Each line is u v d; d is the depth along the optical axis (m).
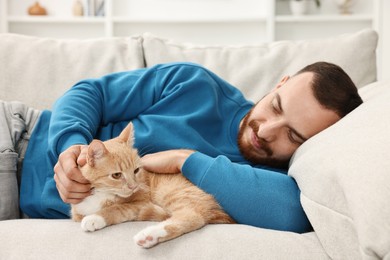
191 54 1.73
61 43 1.70
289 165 1.24
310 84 1.25
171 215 1.04
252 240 0.88
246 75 1.66
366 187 0.78
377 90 1.34
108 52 1.67
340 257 0.84
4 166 1.15
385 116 0.93
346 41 1.69
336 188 0.88
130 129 1.17
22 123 1.31
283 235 0.92
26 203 1.18
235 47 1.77
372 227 0.72
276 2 3.88
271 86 1.65
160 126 1.28
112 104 1.34
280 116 1.28
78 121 1.17
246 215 1.04
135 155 1.14
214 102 1.39
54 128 1.16
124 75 1.43
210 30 3.91
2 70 1.58
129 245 0.88
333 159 0.92
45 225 0.94
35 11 3.75
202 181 1.08
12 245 0.87
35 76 1.58
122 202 1.07
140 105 1.37
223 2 3.86
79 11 3.78
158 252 0.87
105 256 0.85
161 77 1.42
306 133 1.25
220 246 0.87
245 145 1.34
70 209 1.12
